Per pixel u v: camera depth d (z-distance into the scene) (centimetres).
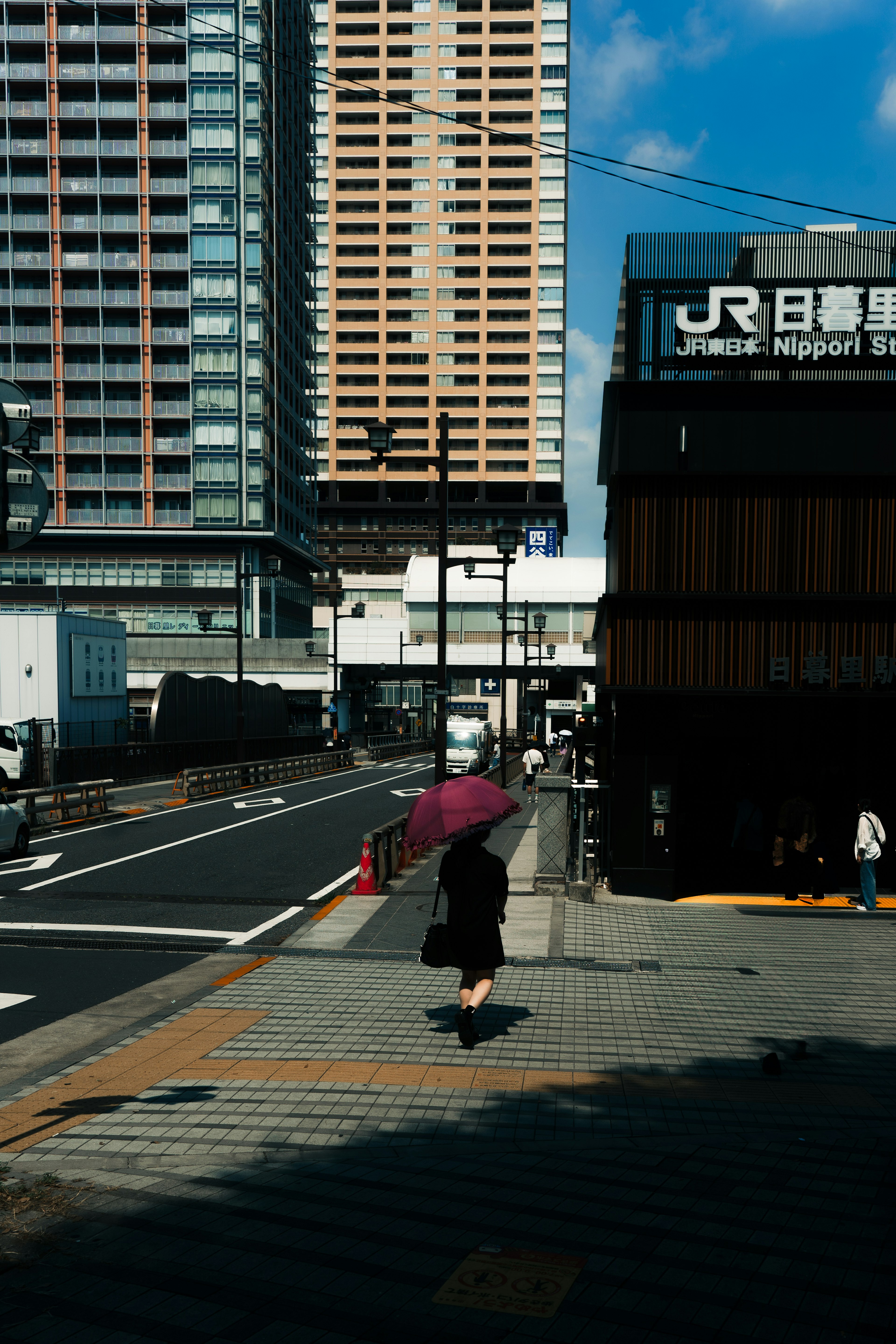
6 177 7956
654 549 1486
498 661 6025
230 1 7831
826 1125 644
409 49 11750
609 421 1752
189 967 1101
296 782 3888
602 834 1673
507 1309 406
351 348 12000
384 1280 430
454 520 12106
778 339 1477
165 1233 472
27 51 7875
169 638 7812
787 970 1080
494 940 785
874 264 1506
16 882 1616
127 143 7919
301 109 9612
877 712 1619
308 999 938
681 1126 636
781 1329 395
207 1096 676
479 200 11812
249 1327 391
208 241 7944
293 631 9306
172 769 3738
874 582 1473
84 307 7981
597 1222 491
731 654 1470
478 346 11906
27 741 3086
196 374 7969
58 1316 397
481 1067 745
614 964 1092
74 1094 680
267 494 8200
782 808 1507
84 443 8106
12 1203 505
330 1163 567
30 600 7981
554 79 11681
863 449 1477
